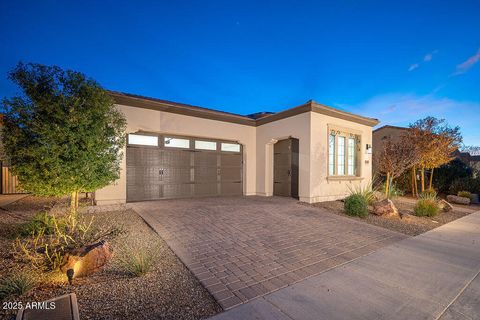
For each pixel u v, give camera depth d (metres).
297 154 9.77
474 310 2.44
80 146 4.91
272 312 2.32
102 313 2.25
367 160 11.04
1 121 4.46
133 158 8.24
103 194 7.51
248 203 8.46
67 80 4.80
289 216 6.58
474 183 11.17
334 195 9.58
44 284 2.77
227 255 3.77
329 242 4.55
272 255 3.83
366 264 3.57
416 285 2.93
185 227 5.19
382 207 6.94
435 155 10.87
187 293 2.66
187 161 9.43
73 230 4.13
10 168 4.61
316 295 2.66
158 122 8.50
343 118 9.98
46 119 4.57
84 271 2.96
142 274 3.03
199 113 9.38
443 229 5.84
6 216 5.84
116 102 7.62
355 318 2.26
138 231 4.84
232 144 10.76
